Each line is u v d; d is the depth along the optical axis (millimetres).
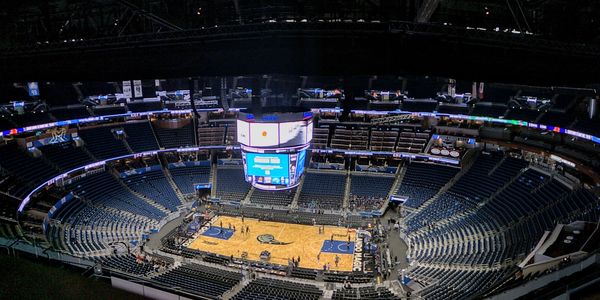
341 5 22641
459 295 36500
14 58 19672
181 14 29188
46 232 49562
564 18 25594
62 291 13891
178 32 17594
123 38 18234
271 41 16531
